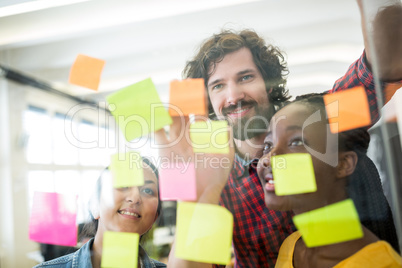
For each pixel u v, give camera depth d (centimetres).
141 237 76
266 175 72
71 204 79
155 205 75
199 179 73
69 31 104
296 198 70
